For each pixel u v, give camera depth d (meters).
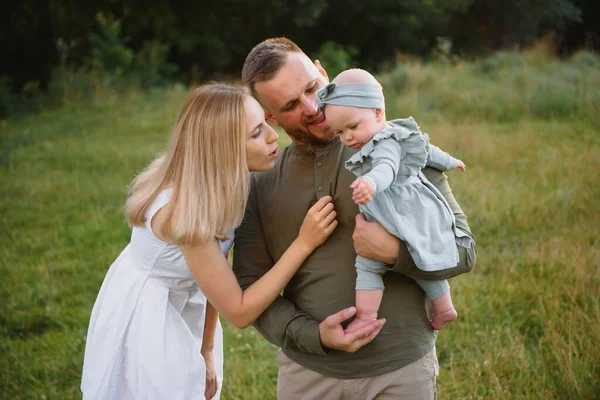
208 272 2.24
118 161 9.45
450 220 2.20
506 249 5.31
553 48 16.11
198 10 21.83
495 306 4.43
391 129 2.16
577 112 10.48
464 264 2.21
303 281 2.31
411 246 2.08
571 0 24.53
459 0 23.14
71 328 4.79
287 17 22.53
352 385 2.26
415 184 2.19
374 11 22.77
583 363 3.50
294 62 2.22
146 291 2.40
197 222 2.20
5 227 6.87
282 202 2.34
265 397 3.70
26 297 5.24
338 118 2.15
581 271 4.54
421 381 2.25
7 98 14.64
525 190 6.53
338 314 2.14
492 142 8.68
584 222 5.66
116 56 17.84
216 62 22.30
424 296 2.31
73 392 3.86
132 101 15.04
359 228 2.13
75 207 7.54
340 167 2.26
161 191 2.33
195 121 2.28
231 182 2.25
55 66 17.19
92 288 5.45
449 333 4.14
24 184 8.40
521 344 3.81
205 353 2.71
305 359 2.33
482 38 24.22
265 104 2.28
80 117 13.50
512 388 3.47
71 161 9.61
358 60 23.84
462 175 7.29
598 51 18.27
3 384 3.97
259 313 2.24
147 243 2.38
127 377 2.38
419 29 24.05
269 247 2.40
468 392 3.50
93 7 19.67
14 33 16.48
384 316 2.22
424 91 12.52
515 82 12.37
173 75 21.25
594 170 6.99
